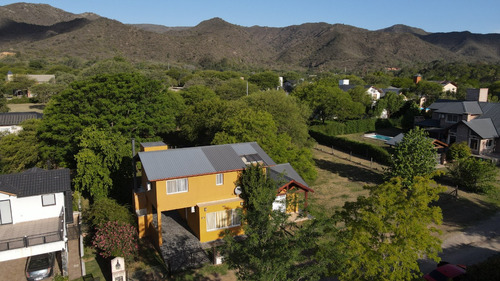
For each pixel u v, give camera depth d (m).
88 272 21.36
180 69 182.38
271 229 14.41
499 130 48.47
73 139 36.06
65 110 37.62
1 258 19.56
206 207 24.33
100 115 37.78
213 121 42.66
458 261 21.83
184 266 21.73
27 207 23.25
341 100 63.88
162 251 23.38
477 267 14.58
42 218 23.75
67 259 21.97
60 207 24.14
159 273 21.11
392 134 65.88
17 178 23.88
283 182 23.61
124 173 32.62
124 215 24.34
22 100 95.25
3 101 74.25
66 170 25.52
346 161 47.44
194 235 25.67
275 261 12.98
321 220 14.52
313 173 34.28
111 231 22.23
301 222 26.75
